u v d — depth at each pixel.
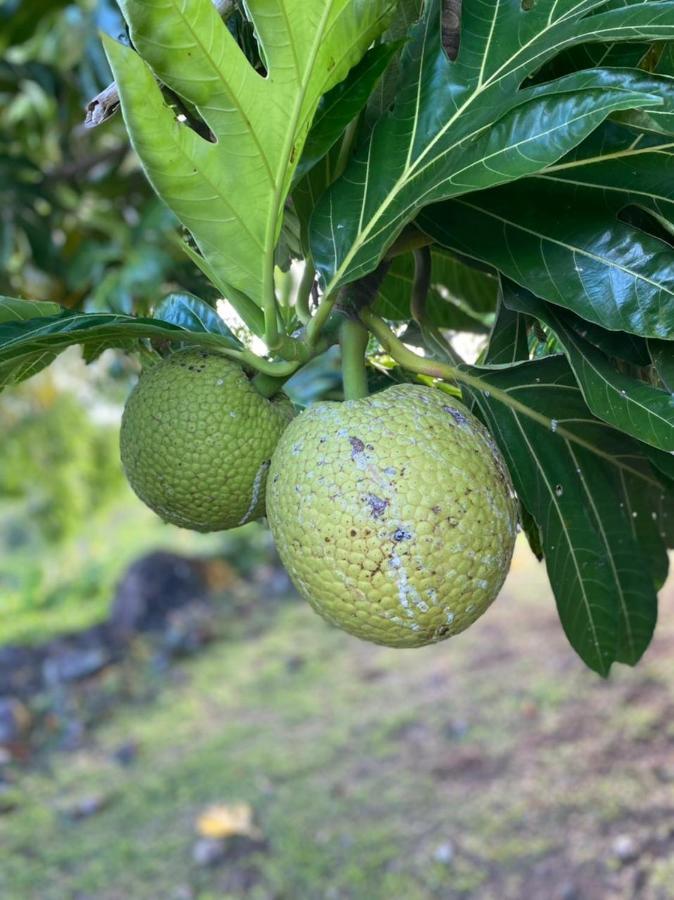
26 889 1.63
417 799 1.72
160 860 1.67
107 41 0.36
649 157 0.44
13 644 2.78
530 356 0.59
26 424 2.77
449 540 0.40
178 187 0.40
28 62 1.38
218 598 3.03
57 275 1.41
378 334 0.48
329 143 0.44
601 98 0.38
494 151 0.40
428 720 2.00
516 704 1.97
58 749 2.18
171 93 0.47
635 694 1.88
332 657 2.47
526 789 1.68
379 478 0.40
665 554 0.62
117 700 2.41
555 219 0.45
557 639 2.24
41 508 3.31
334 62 0.39
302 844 1.65
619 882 1.42
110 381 1.70
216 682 2.43
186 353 0.49
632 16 0.40
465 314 0.77
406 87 0.45
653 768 1.64
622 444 0.53
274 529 0.43
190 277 1.05
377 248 0.43
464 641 2.35
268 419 0.48
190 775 1.95
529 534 0.56
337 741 1.99
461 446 0.42
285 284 0.61
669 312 0.42
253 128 0.39
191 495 0.48
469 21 0.44
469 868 1.52
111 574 3.32
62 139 1.43
